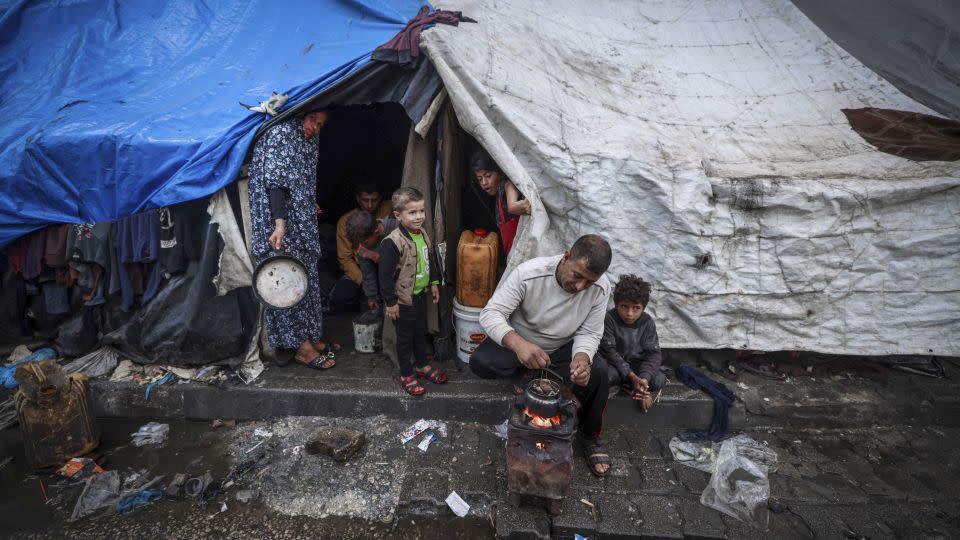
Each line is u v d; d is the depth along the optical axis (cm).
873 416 316
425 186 333
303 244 321
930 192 296
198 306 316
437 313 345
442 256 329
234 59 368
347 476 273
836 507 254
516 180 293
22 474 276
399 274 295
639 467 279
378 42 356
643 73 386
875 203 299
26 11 392
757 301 313
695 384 322
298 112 311
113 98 340
